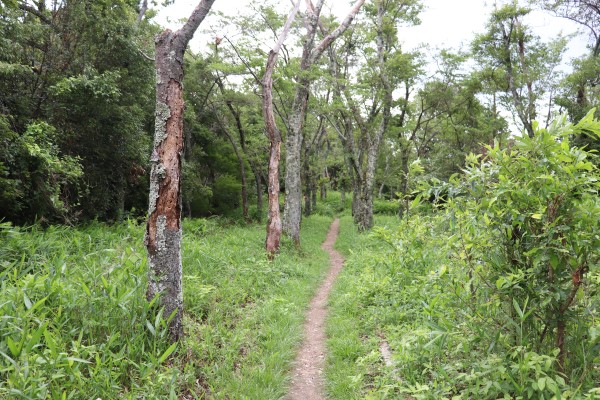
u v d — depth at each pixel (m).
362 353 4.82
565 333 2.96
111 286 4.34
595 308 2.92
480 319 3.10
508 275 2.87
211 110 22.84
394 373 3.79
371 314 5.97
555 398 2.36
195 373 4.22
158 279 4.54
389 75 18.62
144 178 16.28
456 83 20.70
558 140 2.99
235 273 7.89
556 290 2.74
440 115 23.30
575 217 2.66
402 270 6.19
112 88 10.46
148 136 14.81
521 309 2.94
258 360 4.76
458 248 3.26
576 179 2.62
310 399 4.12
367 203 19.05
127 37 11.96
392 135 22.22
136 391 3.51
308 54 13.53
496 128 21.23
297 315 6.44
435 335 3.41
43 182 9.41
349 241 16.42
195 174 21.50
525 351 2.75
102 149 12.25
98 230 8.81
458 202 3.23
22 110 10.11
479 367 2.98
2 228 6.77
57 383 3.22
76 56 11.50
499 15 18.31
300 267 10.13
